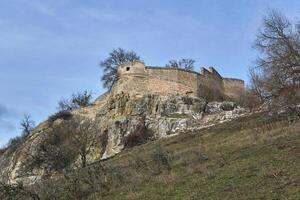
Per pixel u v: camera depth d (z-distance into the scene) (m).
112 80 90.00
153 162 36.41
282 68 47.22
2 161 84.88
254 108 55.91
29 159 67.50
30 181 60.28
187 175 30.72
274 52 48.59
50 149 59.22
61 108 92.50
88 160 65.25
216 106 69.75
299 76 46.44
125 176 33.72
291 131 37.16
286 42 47.91
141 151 50.69
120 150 65.56
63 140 67.56
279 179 24.97
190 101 70.44
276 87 47.41
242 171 28.19
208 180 28.20
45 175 55.66
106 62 91.62
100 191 31.72
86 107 81.50
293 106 45.75
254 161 29.91
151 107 70.62
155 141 56.28
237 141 39.12
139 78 74.75
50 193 32.19
